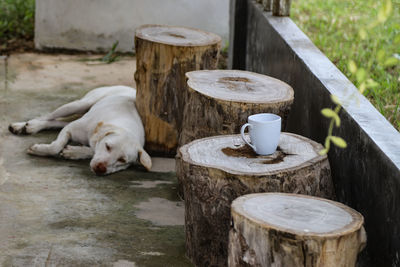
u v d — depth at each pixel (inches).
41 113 259.4
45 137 233.8
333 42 265.1
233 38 304.5
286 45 212.1
